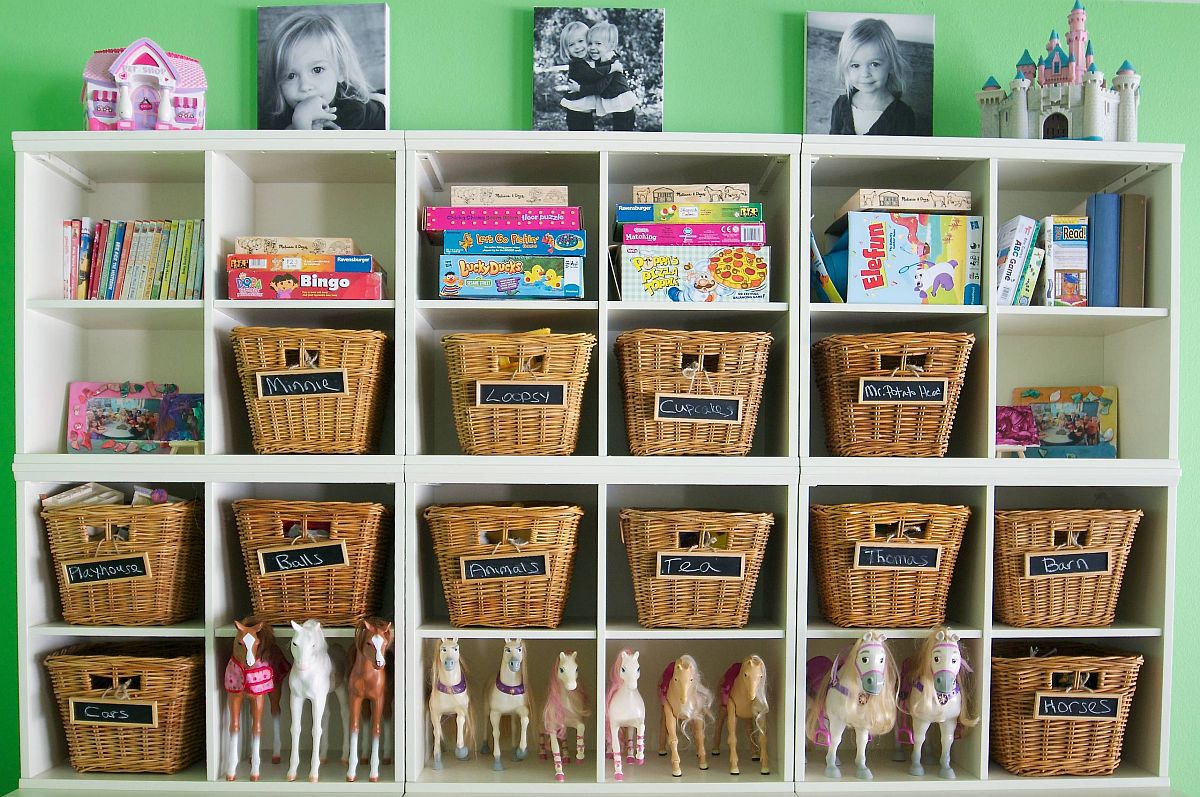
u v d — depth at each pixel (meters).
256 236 2.44
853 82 2.49
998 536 2.22
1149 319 2.28
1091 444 2.43
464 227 2.18
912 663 2.26
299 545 2.16
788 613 2.16
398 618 2.15
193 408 2.37
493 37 2.50
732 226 2.17
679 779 2.16
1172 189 2.21
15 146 2.15
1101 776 2.21
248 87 2.47
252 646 2.05
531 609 2.18
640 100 2.47
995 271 2.19
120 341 2.47
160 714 2.14
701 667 2.47
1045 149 2.19
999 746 2.23
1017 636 2.18
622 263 2.17
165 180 2.45
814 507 2.26
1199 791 2.52
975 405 2.26
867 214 2.20
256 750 2.12
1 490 2.45
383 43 2.45
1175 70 2.52
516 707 2.20
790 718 2.15
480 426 2.15
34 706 2.16
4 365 2.45
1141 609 2.29
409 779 2.13
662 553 2.15
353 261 2.19
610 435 2.51
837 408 2.22
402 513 2.15
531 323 2.41
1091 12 2.54
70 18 2.46
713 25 2.52
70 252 2.26
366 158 2.25
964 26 2.54
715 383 2.16
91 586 2.16
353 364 2.15
